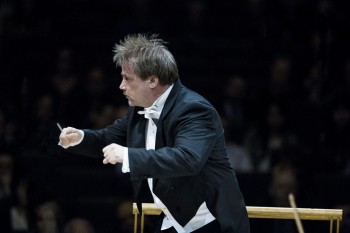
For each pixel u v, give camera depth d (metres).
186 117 8.75
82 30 25.38
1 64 23.67
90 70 23.39
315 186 19.67
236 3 26.12
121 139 9.79
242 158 20.88
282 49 24.38
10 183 19.00
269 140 21.53
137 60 8.84
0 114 20.95
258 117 22.03
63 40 24.36
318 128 21.70
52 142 10.35
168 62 8.92
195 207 9.02
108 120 21.06
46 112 21.70
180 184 8.95
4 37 24.05
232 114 22.31
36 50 24.08
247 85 23.31
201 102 8.85
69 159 20.48
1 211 18.00
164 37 24.55
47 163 19.89
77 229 18.34
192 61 24.41
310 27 24.61
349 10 25.12
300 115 21.89
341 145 21.48
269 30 24.81
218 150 8.98
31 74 23.47
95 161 20.78
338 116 21.80
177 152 8.42
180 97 8.95
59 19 25.39
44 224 18.55
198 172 8.55
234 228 8.98
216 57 24.61
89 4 25.95
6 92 22.66
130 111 9.48
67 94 22.33
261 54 24.55
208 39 25.17
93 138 9.64
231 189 9.06
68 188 20.03
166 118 8.88
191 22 25.05
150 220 17.42
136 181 9.14
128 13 26.03
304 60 24.03
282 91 22.58
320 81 23.05
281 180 18.80
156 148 8.99
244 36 25.39
